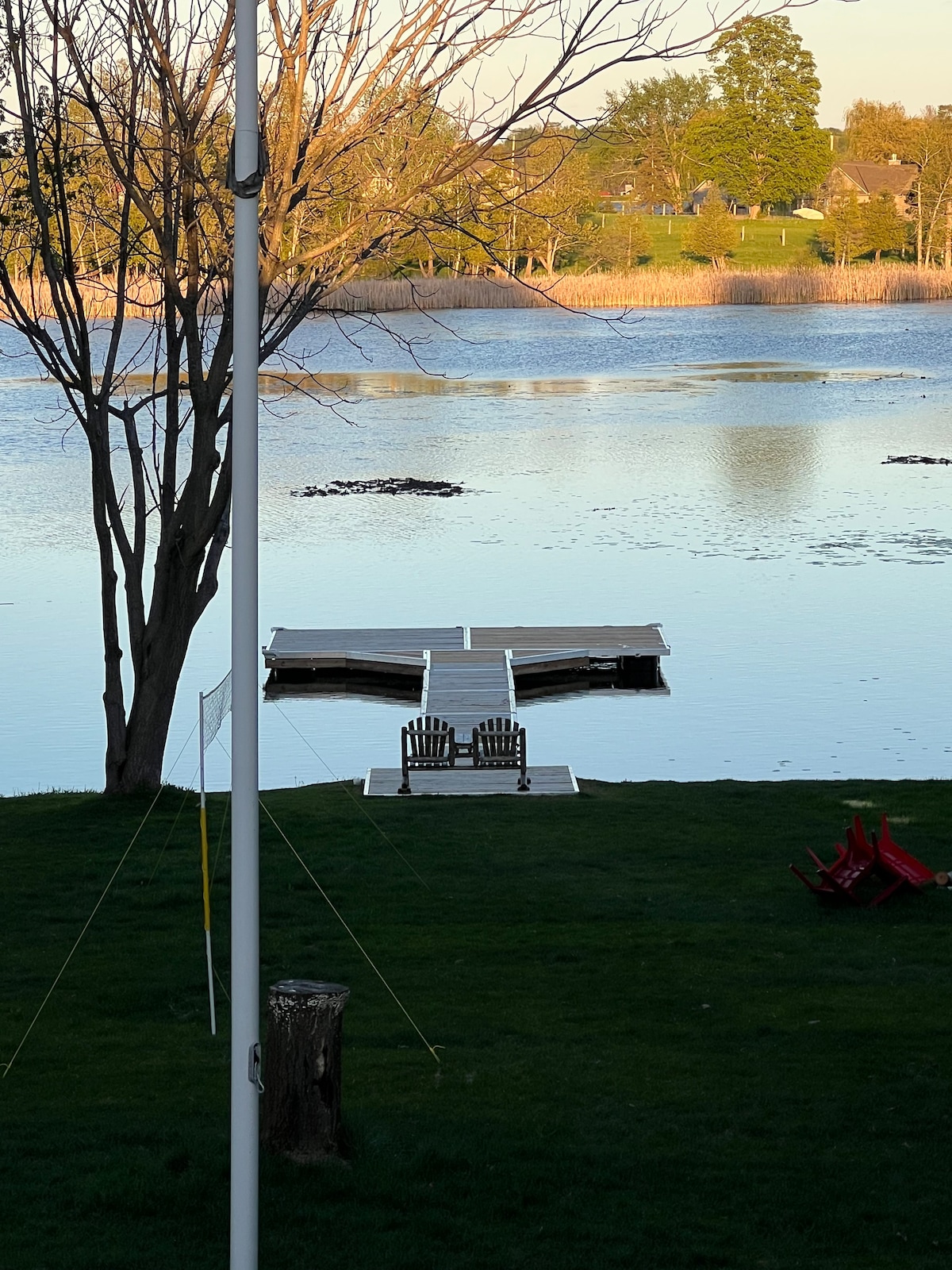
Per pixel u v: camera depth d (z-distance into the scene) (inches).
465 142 687.1
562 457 2365.9
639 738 1040.8
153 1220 337.1
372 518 1907.0
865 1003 500.4
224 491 776.3
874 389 3201.3
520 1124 398.6
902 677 1175.0
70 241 745.0
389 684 1244.5
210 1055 454.3
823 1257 323.9
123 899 619.2
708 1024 482.6
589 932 582.6
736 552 1669.5
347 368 3841.0
